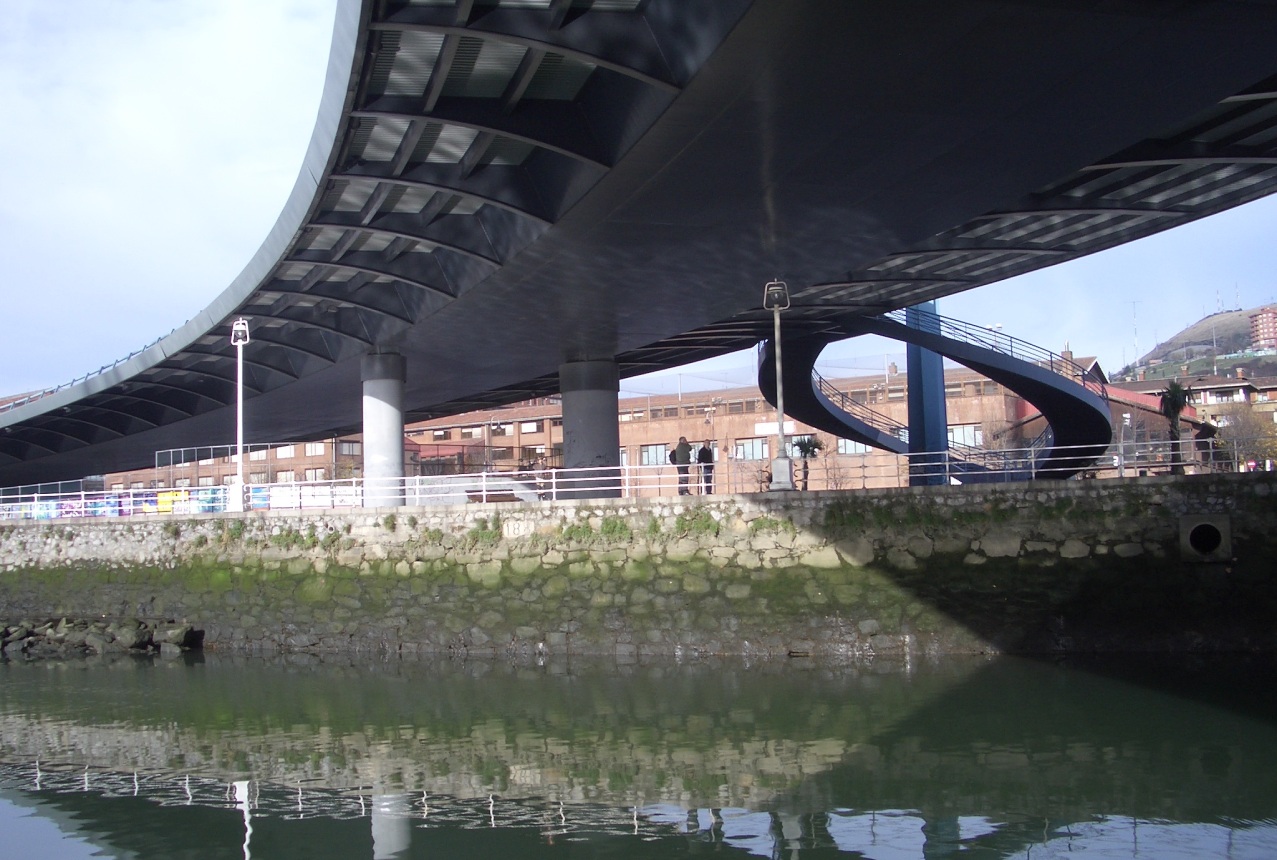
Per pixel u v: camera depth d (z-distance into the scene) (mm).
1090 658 23750
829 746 17906
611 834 14359
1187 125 21188
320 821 15422
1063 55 15633
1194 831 13516
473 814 15445
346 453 100562
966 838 13602
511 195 23172
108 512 48062
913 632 24969
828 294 35500
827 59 15484
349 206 25734
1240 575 23562
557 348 38344
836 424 48250
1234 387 109625
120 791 17234
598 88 18812
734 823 14539
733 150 19062
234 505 34750
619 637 26984
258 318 37156
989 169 20547
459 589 28781
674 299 31016
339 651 30141
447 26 15625
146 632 33062
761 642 25797
